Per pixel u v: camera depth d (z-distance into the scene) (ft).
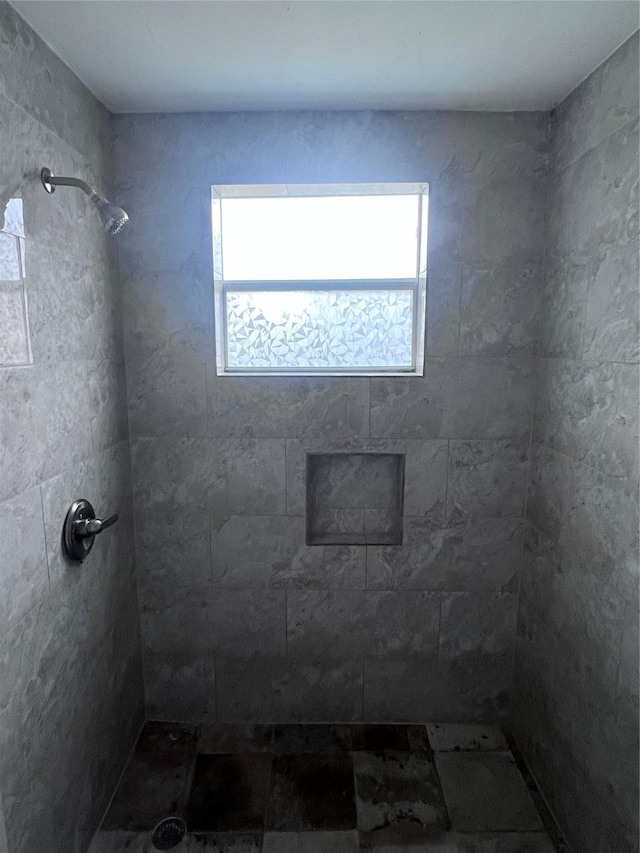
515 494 5.83
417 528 5.92
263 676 6.20
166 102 5.06
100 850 4.73
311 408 5.71
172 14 3.69
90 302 4.78
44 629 3.94
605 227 4.25
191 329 5.60
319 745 5.94
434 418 5.72
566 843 4.80
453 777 5.51
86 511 4.51
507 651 6.13
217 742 5.98
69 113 4.38
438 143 5.29
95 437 4.89
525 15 3.74
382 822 5.00
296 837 4.85
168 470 5.84
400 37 4.03
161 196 5.39
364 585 6.04
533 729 5.58
